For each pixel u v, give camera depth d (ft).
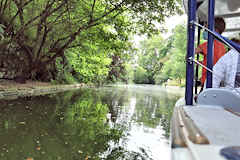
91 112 21.89
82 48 64.03
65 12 40.75
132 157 9.61
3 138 11.55
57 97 34.55
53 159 8.91
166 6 37.35
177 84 188.75
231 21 14.46
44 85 53.01
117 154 9.91
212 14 7.25
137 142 12.05
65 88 61.21
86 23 39.99
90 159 9.16
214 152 1.79
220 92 6.03
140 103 33.19
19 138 11.71
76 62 82.38
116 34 45.83
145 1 36.73
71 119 17.67
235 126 2.89
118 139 12.53
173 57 172.14
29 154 9.36
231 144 2.00
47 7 36.45
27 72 48.14
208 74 7.36
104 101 33.14
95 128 15.05
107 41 47.39
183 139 2.27
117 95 47.50
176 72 155.53
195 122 3.18
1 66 46.98
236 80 7.43
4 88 33.55
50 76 68.59
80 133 13.44
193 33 7.26
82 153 9.86
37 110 20.97
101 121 17.62
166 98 46.03
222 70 7.57
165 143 11.98
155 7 37.32
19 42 44.16
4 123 14.97
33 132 13.07
